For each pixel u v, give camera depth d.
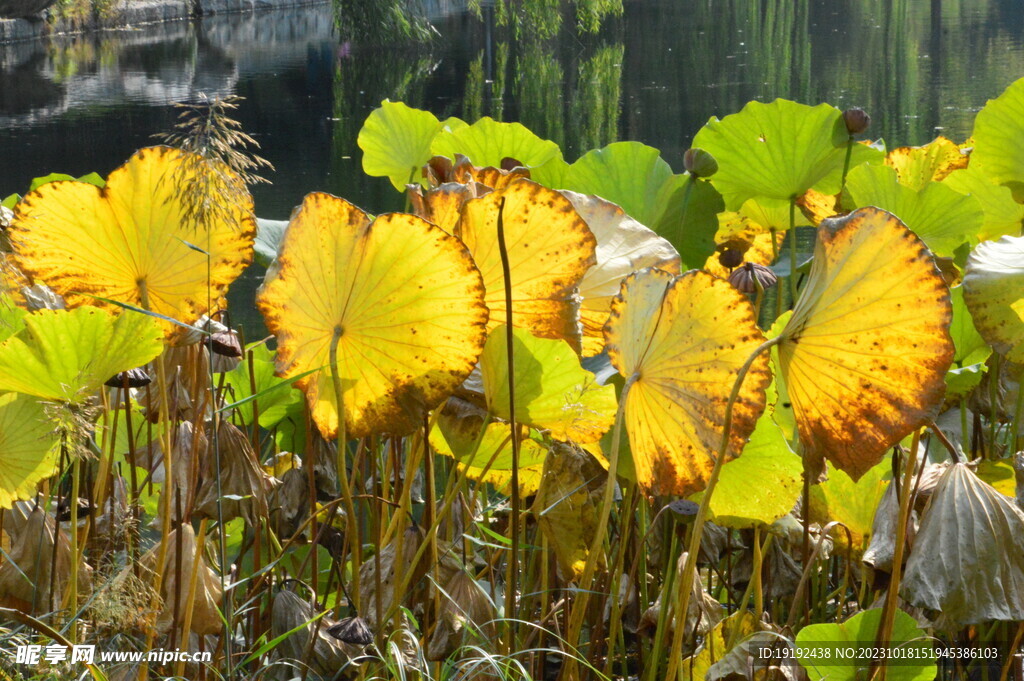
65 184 3.90
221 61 39.44
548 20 43.12
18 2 46.84
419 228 3.67
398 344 3.76
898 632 3.83
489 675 3.95
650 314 3.78
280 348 3.79
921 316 3.54
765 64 32.09
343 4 43.25
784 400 4.39
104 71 36.22
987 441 4.95
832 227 3.61
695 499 4.18
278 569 4.55
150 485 4.75
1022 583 3.74
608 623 4.71
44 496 4.39
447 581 3.98
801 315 3.63
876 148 6.02
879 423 3.61
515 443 3.78
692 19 50.50
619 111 23.92
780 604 4.71
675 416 3.77
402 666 3.79
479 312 3.72
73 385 3.83
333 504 4.11
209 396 4.25
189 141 3.84
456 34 48.72
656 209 5.59
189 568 4.03
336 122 24.70
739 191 5.97
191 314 4.02
